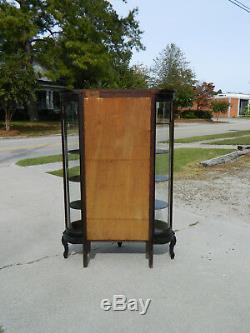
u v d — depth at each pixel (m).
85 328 2.62
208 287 3.15
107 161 3.31
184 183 7.15
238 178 7.68
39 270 3.45
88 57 20.52
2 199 5.91
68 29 20.11
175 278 3.29
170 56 40.62
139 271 3.43
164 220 3.82
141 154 3.28
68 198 3.73
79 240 3.50
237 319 2.72
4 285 3.18
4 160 10.27
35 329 2.61
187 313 2.79
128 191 3.36
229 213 5.20
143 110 3.21
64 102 3.46
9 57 18.80
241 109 60.41
